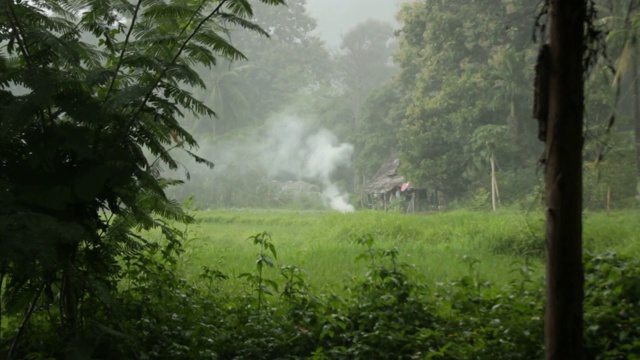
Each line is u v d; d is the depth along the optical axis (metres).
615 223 14.05
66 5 5.71
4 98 5.03
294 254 12.44
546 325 3.83
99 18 5.71
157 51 5.73
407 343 5.64
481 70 30.86
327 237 16.62
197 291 7.10
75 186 4.81
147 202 6.04
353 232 16.59
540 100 3.88
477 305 6.32
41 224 4.25
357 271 10.29
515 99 28.09
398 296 6.43
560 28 3.81
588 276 6.38
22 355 5.62
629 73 24.23
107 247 5.69
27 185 4.79
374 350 5.49
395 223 16.80
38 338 5.68
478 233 14.85
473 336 5.56
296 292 6.86
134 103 5.32
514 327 5.44
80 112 4.82
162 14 5.62
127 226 6.00
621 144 20.42
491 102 29.50
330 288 8.11
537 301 6.04
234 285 8.76
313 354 5.51
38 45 5.34
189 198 9.62
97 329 5.43
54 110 5.44
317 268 10.66
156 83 5.23
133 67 5.74
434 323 6.12
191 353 5.52
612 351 5.05
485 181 29.58
